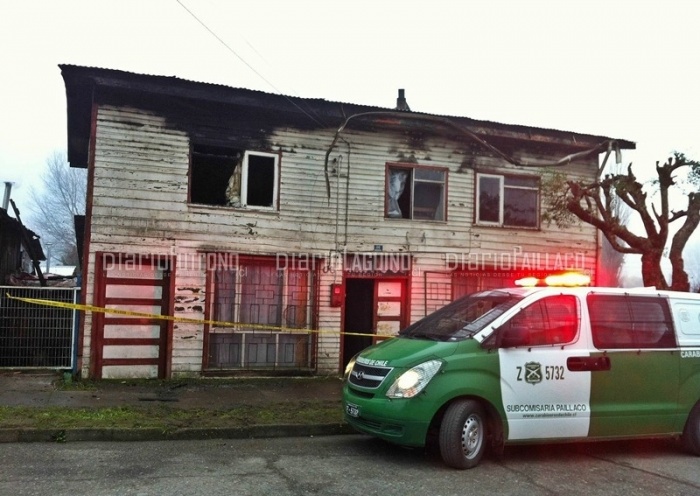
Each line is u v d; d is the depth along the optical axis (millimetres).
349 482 5344
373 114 11680
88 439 6570
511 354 6145
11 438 6355
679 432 6781
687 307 7184
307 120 11578
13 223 16203
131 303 10398
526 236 13055
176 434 6789
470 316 6594
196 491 4926
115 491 4859
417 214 12406
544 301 6465
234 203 11180
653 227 10547
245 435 7070
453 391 5820
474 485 5398
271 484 5195
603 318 6664
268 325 11203
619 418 6461
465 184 12703
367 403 6023
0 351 10070
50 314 10305
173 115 10719
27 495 4703
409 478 5535
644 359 6668
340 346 11539
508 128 12734
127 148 10422
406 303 12125
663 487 5574
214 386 9930
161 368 10516
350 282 12242
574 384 6320
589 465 6305
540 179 13258
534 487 5418
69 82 10172
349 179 11844
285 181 11406
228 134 11078
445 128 12281
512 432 6043
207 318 10695
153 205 10516
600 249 13625
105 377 10164
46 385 9219
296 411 8086
